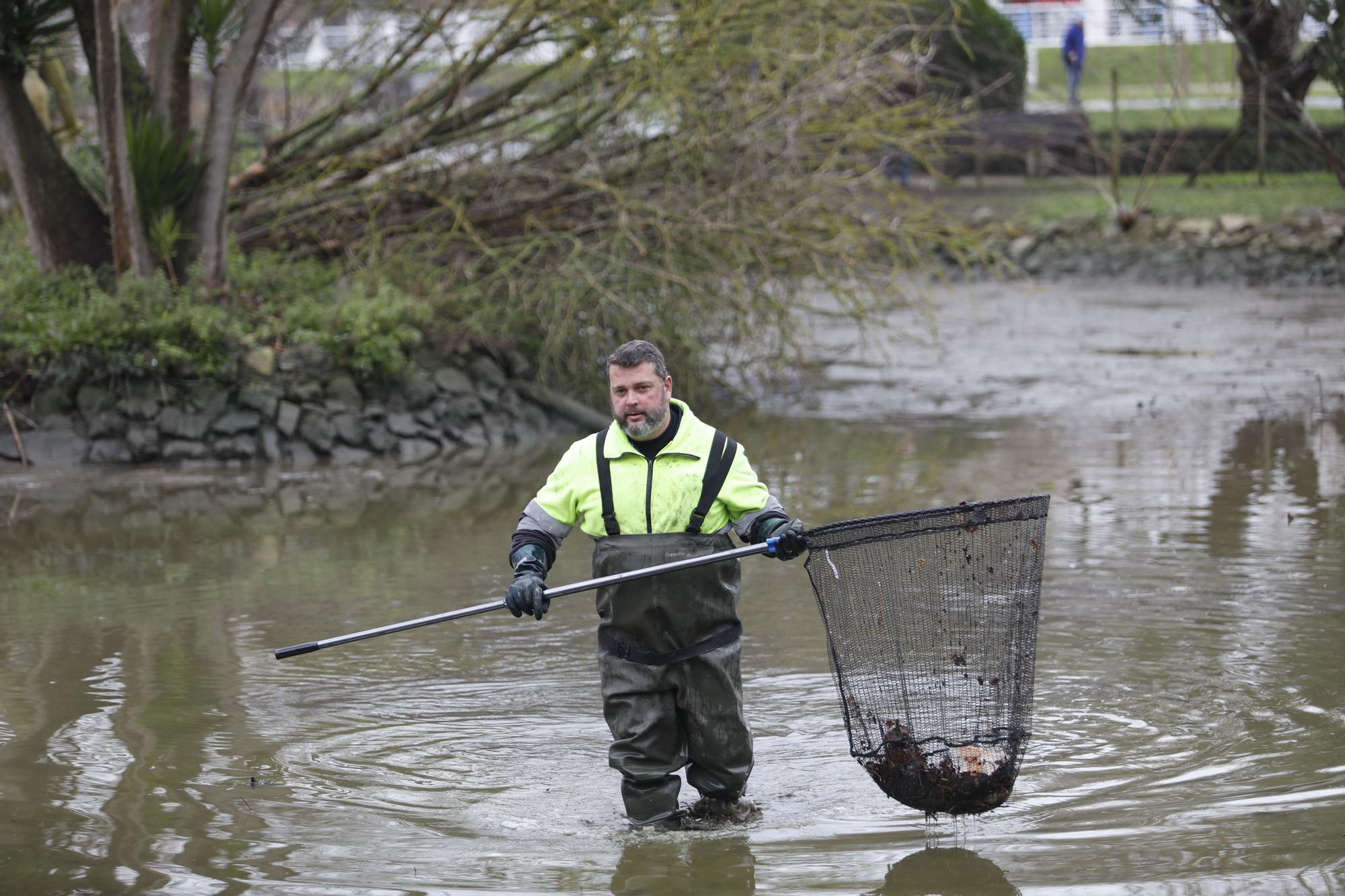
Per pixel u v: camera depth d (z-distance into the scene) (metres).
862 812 15.19
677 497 14.90
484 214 48.44
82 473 38.91
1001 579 15.09
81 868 13.71
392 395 43.81
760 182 45.81
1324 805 14.64
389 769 16.75
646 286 46.28
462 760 17.09
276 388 42.31
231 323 42.78
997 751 14.70
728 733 15.09
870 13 46.50
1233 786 15.37
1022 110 107.69
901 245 52.22
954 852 13.88
